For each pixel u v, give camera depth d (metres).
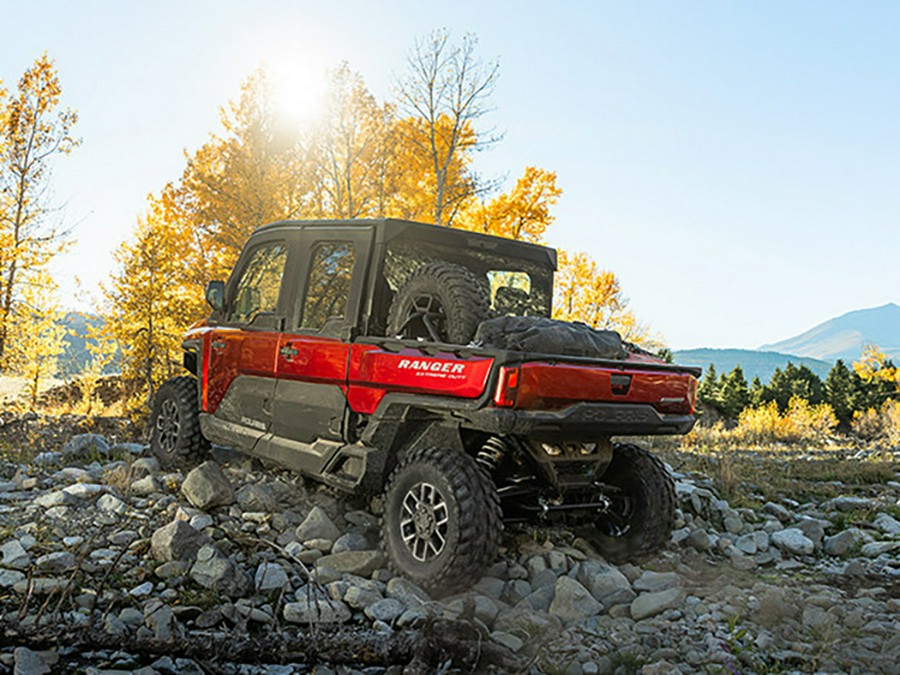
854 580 5.03
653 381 4.54
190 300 19.72
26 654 3.01
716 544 5.72
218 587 3.89
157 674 3.01
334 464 5.01
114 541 4.54
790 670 3.36
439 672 3.02
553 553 4.76
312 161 19.11
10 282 21.41
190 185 20.00
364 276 5.01
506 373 3.94
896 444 18.41
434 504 4.23
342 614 3.72
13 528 4.70
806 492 8.23
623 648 3.47
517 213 19.12
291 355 5.39
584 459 4.63
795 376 56.66
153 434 6.87
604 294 24.55
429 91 18.41
